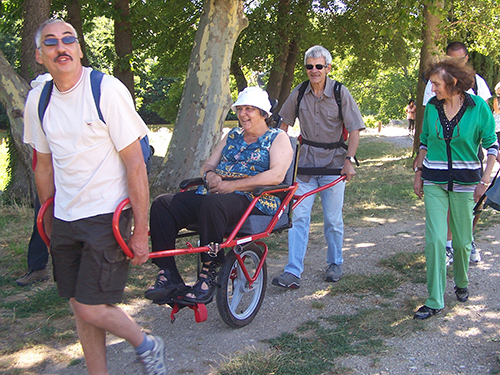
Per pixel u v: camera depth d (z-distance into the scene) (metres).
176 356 3.43
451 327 3.70
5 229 6.72
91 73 2.52
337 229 4.79
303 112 4.69
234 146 3.90
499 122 5.90
